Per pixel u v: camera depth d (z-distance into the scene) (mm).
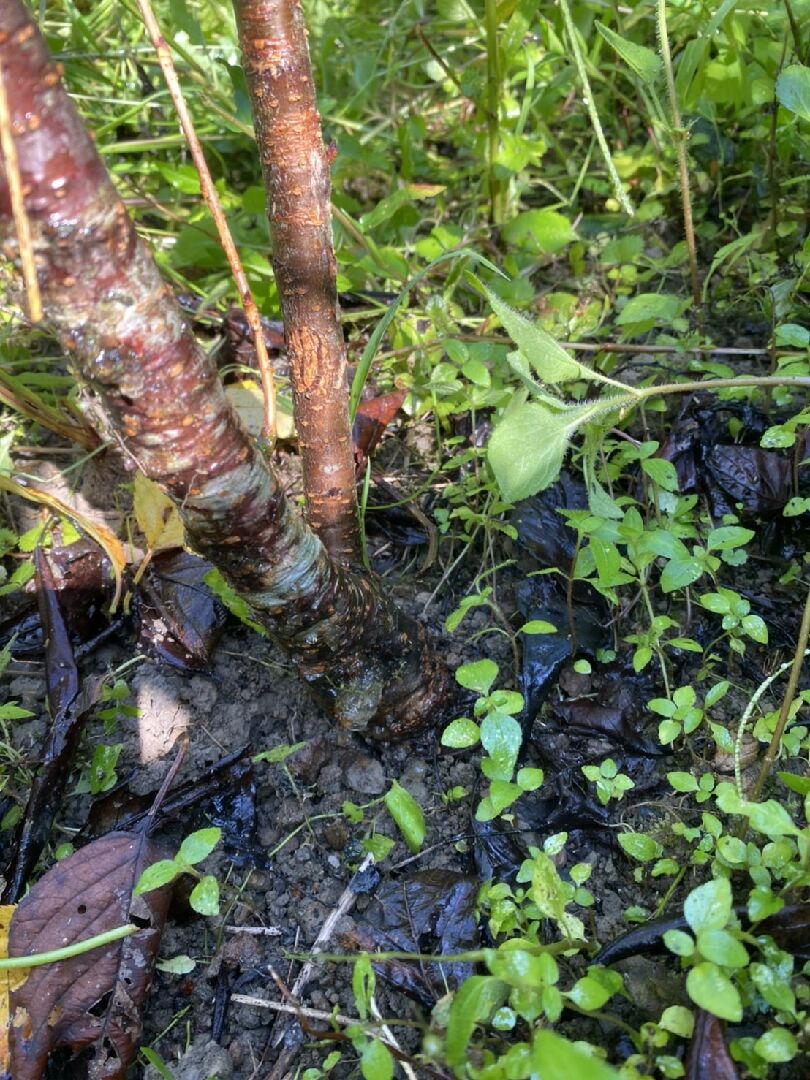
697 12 712
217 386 326
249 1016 422
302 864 466
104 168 275
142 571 543
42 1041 388
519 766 488
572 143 853
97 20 835
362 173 801
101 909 411
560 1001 331
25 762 502
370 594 440
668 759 485
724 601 460
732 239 735
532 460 399
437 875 442
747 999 365
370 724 477
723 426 586
